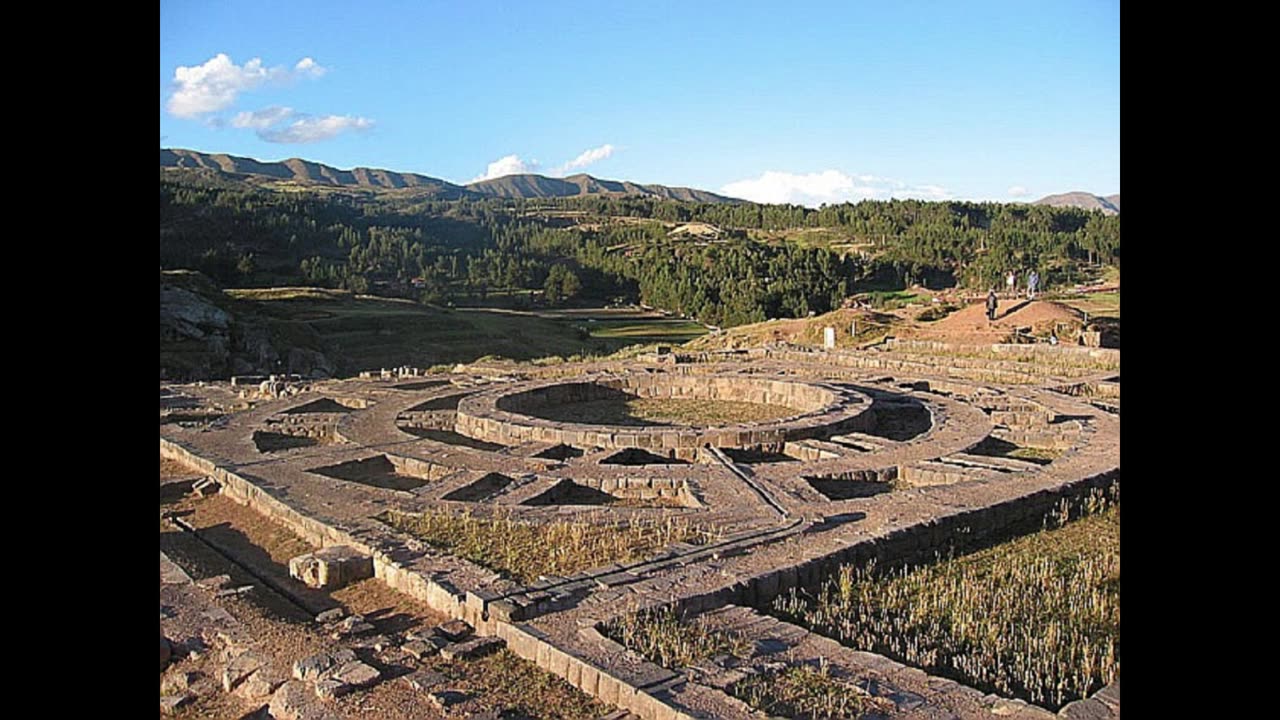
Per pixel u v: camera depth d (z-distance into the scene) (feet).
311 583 37.22
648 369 109.81
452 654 29.22
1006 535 43.60
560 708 25.84
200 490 53.62
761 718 23.88
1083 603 33.47
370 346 205.05
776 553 37.73
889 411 79.36
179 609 32.99
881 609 33.55
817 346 136.26
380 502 46.78
